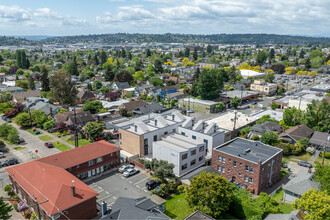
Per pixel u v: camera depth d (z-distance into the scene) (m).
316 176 45.94
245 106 120.50
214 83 125.38
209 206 39.53
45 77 140.38
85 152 55.91
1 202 36.31
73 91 121.25
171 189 48.62
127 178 54.22
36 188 41.28
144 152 64.56
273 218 37.22
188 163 56.09
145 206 36.88
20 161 62.41
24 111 102.25
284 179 56.03
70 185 41.31
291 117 84.75
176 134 66.19
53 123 85.75
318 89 139.75
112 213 35.00
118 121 88.50
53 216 35.88
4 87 149.00
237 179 52.00
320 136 72.69
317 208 34.28
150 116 90.62
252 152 54.44
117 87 158.50
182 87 160.88
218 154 54.69
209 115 106.31
